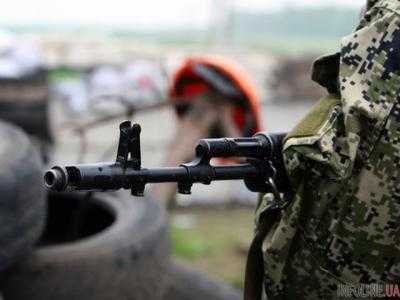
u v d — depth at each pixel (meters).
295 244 1.63
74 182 1.42
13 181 2.89
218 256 5.73
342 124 1.54
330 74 1.63
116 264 3.12
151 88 9.08
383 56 1.53
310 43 16.70
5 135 3.26
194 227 6.49
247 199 7.27
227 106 4.67
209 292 4.22
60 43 11.82
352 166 1.52
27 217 2.97
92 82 9.54
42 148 5.95
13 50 6.42
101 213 3.86
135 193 1.49
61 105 9.25
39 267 3.02
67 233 3.99
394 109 1.52
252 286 1.73
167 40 14.65
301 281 1.64
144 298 3.27
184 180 1.55
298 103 12.05
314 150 1.53
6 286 2.99
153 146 7.98
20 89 6.03
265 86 12.00
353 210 1.56
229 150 1.59
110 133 8.43
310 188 1.59
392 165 1.53
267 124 10.33
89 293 3.07
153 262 3.32
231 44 12.54
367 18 1.58
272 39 17.36
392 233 1.56
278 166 1.64
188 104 4.78
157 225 3.44
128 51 12.18
